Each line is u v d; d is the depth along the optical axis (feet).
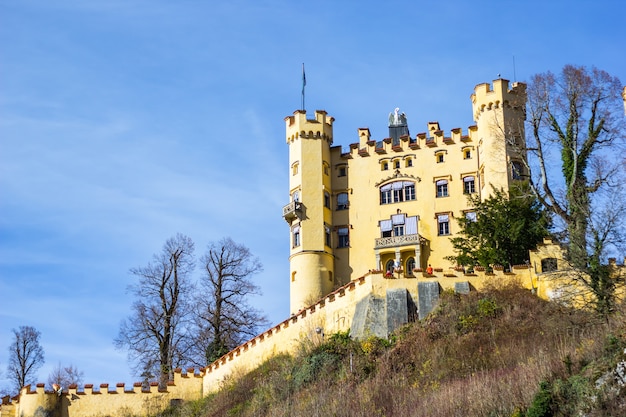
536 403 165.78
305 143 309.22
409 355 214.69
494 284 232.12
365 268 299.99
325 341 233.76
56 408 246.68
